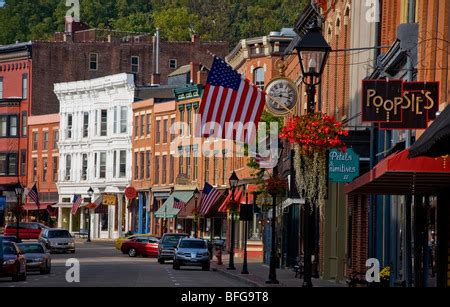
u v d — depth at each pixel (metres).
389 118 44.41
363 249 68.88
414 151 36.81
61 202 192.88
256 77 140.12
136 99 178.62
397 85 44.50
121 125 180.75
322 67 52.47
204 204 124.00
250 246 135.62
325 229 79.81
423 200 53.47
